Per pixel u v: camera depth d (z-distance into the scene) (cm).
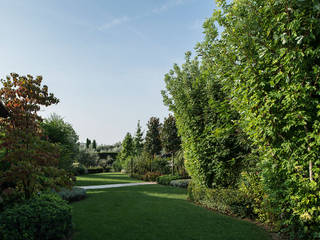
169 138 1958
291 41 382
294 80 393
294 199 425
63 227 515
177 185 1584
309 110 404
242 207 701
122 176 2656
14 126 653
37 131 691
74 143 2309
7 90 648
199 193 922
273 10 415
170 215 739
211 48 644
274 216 561
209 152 874
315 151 383
